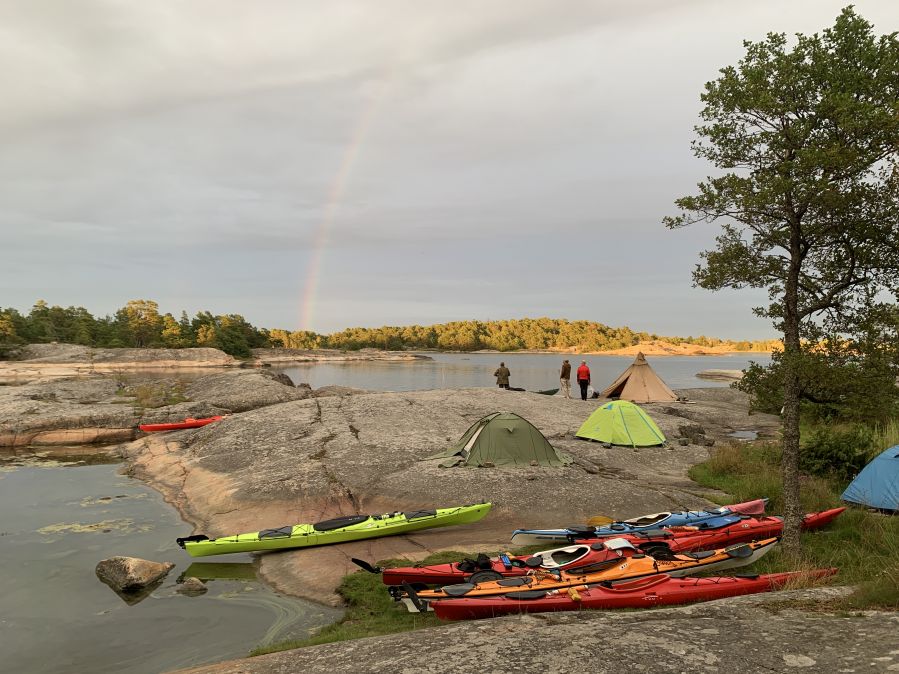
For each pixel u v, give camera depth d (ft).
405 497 50.44
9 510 53.98
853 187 30.71
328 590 34.09
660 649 16.96
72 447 88.84
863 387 30.76
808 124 31.09
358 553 39.63
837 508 40.19
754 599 22.35
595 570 28.48
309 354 646.33
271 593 34.78
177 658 26.96
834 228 32.09
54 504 56.13
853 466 50.49
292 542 41.14
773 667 15.30
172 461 70.95
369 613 29.91
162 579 37.27
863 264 32.22
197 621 31.04
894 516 39.22
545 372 370.94
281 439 71.41
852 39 30.04
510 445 58.75
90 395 129.59
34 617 31.86
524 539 37.14
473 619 24.73
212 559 40.65
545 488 50.55
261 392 118.42
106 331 556.10
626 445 69.67
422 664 17.01
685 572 29.71
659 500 48.21
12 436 89.45
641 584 26.66
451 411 86.89
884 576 22.11
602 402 105.91
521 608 24.95
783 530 34.32
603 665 15.98
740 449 63.26
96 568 39.01
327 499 51.06
